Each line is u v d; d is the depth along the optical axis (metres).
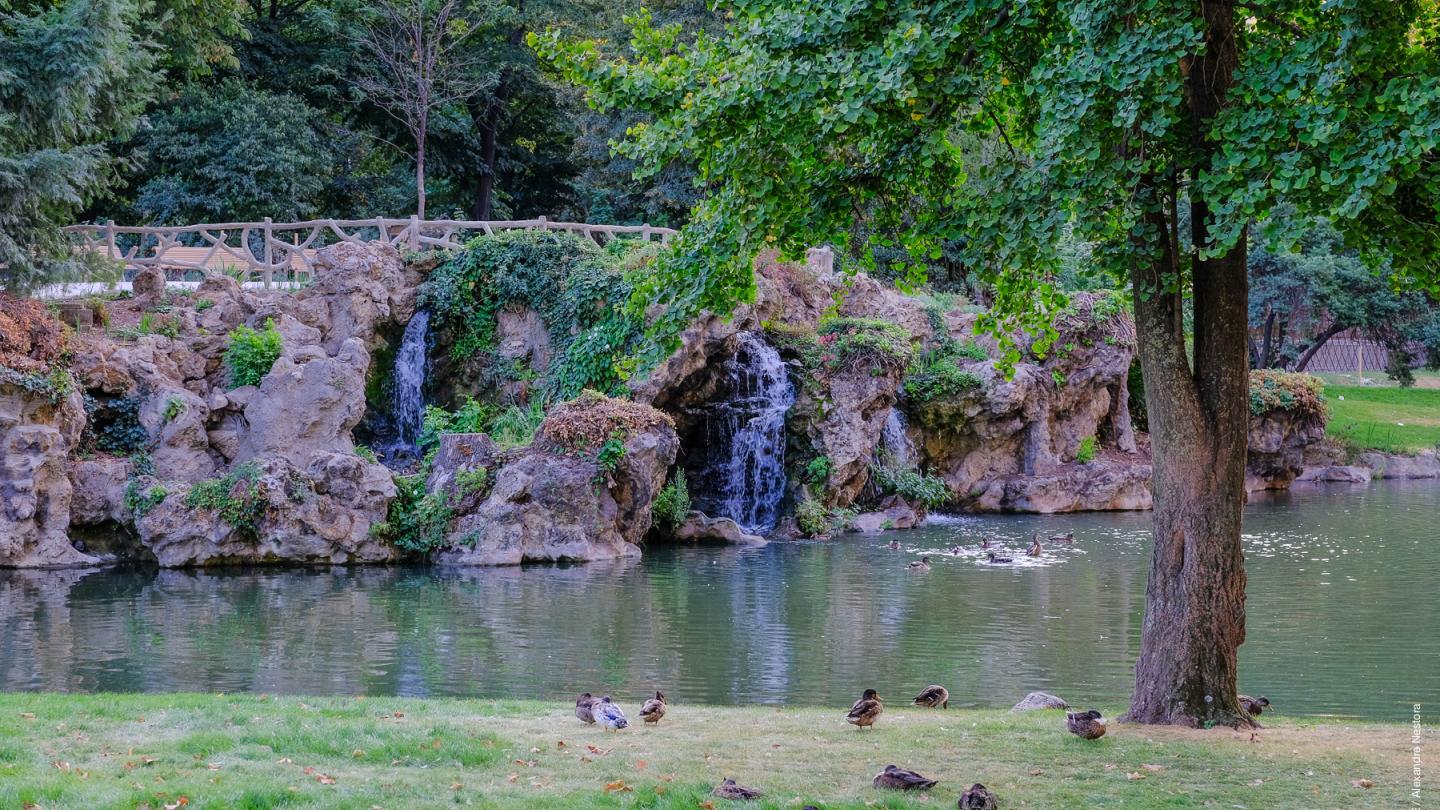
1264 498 46.75
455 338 37.22
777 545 31.98
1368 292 60.84
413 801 9.09
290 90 53.56
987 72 12.39
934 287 52.72
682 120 12.94
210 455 29.67
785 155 13.02
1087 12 11.02
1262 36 12.67
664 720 12.77
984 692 16.00
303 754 10.52
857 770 10.53
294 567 27.08
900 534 34.38
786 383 36.03
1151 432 12.95
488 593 23.75
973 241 12.37
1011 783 10.16
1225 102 11.69
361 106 55.88
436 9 51.72
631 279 14.66
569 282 35.91
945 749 11.38
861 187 13.59
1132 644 19.25
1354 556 30.06
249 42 53.69
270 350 31.41
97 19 31.78
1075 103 11.04
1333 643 19.50
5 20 32.03
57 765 9.84
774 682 16.56
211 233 49.44
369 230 56.31
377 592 23.75
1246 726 12.58
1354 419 64.44
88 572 25.92
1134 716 12.93
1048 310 14.99
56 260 31.78
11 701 12.70
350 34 51.47
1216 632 12.67
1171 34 10.67
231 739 10.87
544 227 39.22
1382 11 11.11
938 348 42.59
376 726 11.66
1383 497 47.03
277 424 29.80
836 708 14.59
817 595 23.80
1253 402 48.56
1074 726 11.82
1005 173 12.18
